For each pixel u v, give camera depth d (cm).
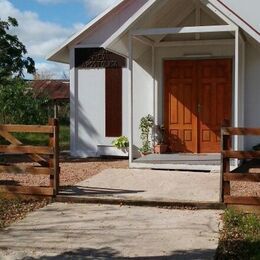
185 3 1338
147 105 1499
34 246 716
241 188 1021
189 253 680
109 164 1402
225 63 1433
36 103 1936
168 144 1476
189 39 1442
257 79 1420
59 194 974
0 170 973
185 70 1461
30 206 930
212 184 1073
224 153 878
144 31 1232
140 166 1277
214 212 878
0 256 684
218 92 1440
